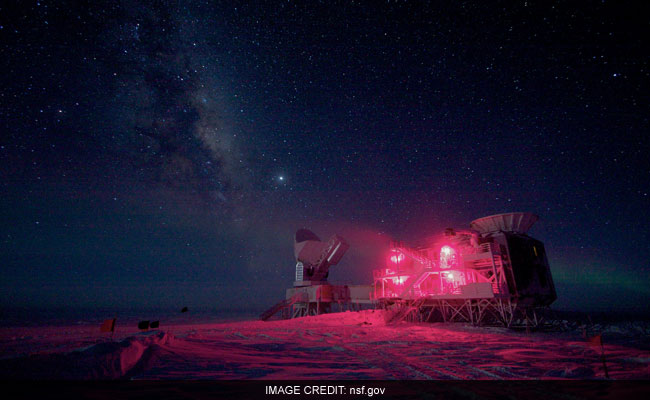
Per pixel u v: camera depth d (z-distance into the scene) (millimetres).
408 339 18672
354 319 32469
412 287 31172
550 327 25938
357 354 13055
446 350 14281
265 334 20781
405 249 35125
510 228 31562
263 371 9070
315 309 45750
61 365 7734
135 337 11648
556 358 12156
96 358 8430
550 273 32125
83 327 39656
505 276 27359
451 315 29812
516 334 21828
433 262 32219
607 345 16047
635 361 11258
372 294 41969
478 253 27875
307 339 18344
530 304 27750
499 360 11711
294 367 9977
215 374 8500
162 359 10102
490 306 27344
